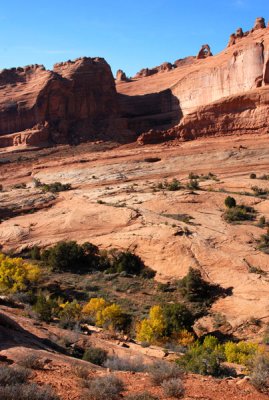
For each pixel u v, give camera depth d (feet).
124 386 39.63
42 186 233.14
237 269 121.49
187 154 252.42
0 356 46.75
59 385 39.04
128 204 174.09
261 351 77.51
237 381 41.78
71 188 226.58
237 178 204.54
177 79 404.57
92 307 103.14
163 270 132.57
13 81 392.06
